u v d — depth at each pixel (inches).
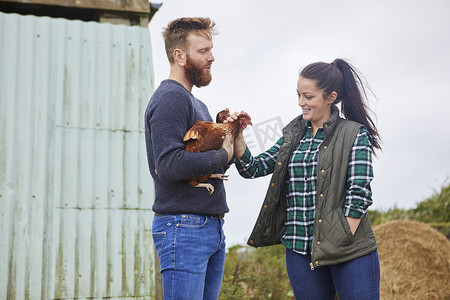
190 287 105.3
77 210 195.9
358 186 113.3
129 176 203.8
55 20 203.0
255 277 277.0
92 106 203.0
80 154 199.2
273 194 122.6
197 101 118.2
